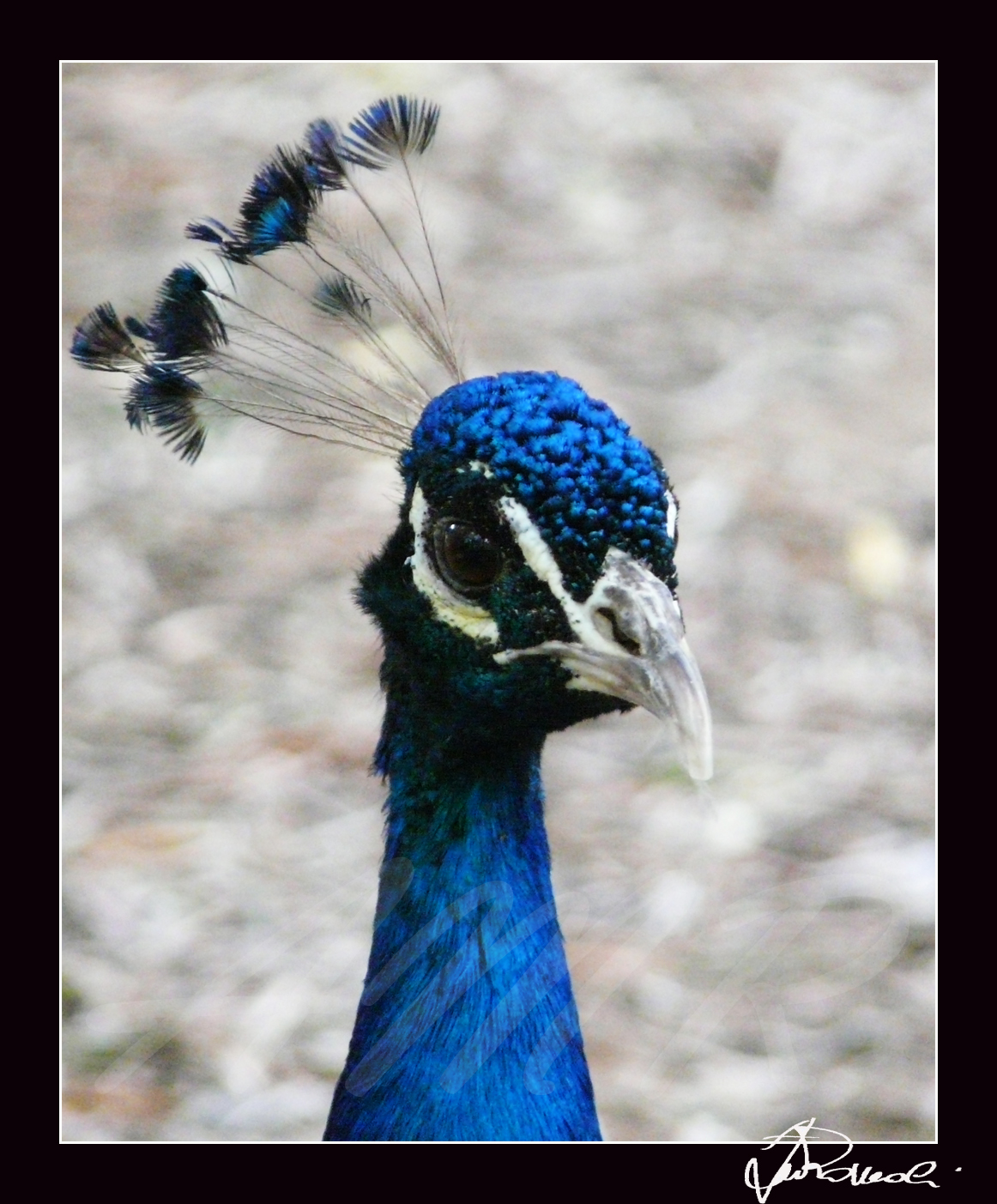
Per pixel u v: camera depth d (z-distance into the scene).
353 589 5.20
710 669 11.31
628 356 13.76
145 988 9.03
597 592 4.53
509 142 16.09
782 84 17.38
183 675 11.16
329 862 9.87
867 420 13.46
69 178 15.31
